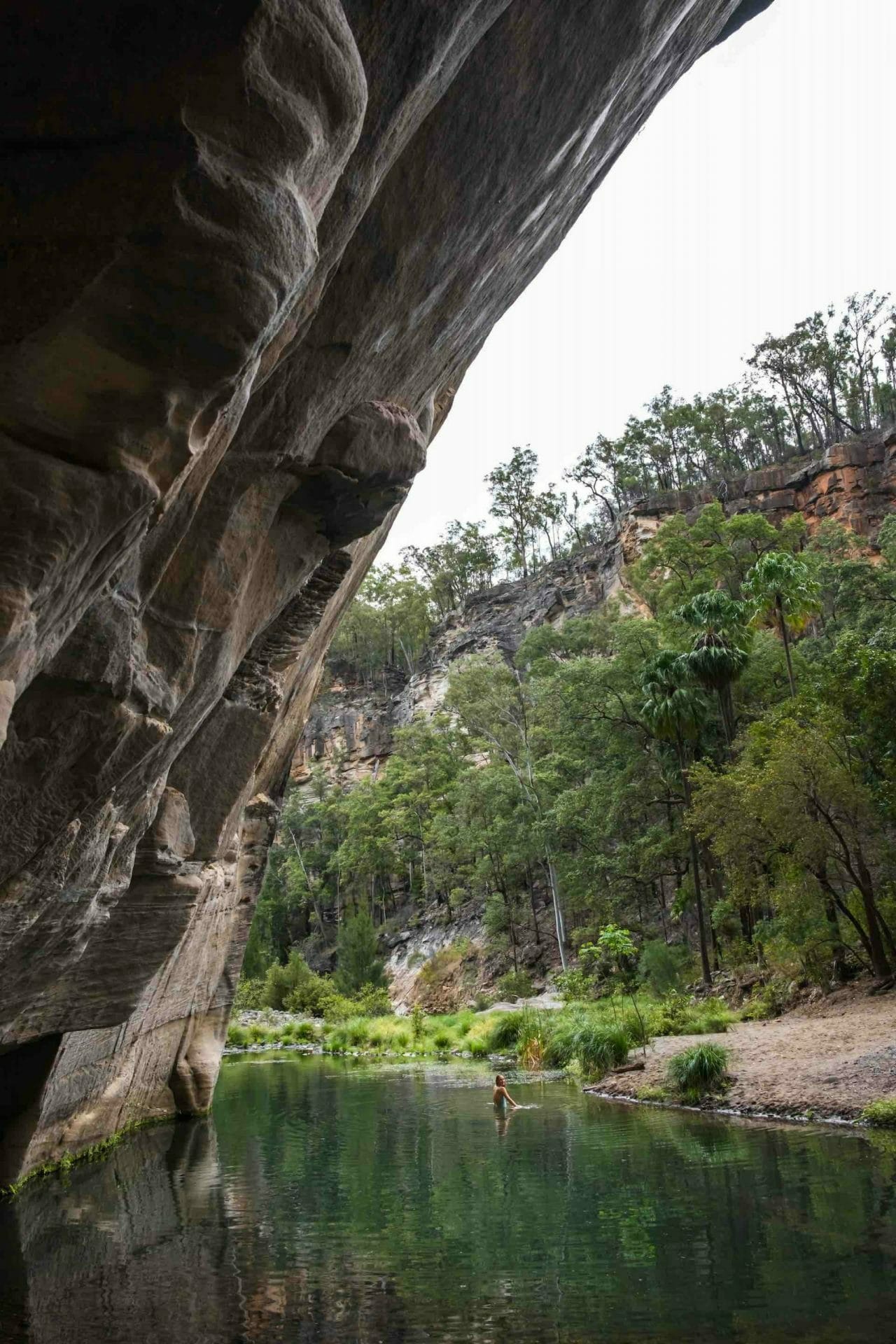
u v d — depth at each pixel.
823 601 51.69
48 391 4.27
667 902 46.06
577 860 43.56
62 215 4.08
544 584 83.56
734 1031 22.11
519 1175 10.84
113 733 6.31
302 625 10.99
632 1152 11.72
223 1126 15.91
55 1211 9.79
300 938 75.56
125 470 4.48
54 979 8.55
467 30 5.38
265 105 4.13
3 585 4.26
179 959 14.99
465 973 53.41
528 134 6.84
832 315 83.50
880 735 25.25
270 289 4.38
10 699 4.63
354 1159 12.41
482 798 52.78
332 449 7.53
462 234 7.10
